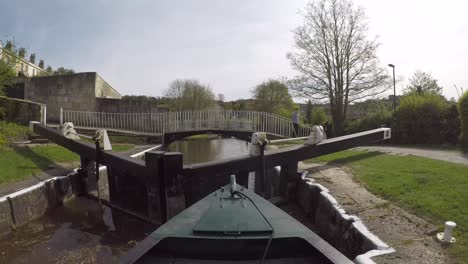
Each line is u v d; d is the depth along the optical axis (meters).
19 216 7.85
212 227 4.67
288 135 20.67
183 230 4.72
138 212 9.28
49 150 13.14
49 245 7.11
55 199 9.42
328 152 10.46
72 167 11.62
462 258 4.33
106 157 9.86
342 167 10.77
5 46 16.25
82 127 19.38
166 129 21.08
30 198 8.28
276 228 4.73
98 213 9.42
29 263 6.28
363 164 10.77
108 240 7.51
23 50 16.98
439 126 15.80
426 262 4.30
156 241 4.41
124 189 9.64
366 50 23.59
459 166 8.88
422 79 28.34
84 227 8.26
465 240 4.77
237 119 21.20
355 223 5.67
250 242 4.64
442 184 7.21
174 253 4.68
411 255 4.50
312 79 24.97
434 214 5.75
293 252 4.71
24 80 23.19
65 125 11.52
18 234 7.54
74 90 22.36
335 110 24.53
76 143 11.01
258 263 4.54
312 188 8.41
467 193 6.45
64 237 7.57
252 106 40.72
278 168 11.29
